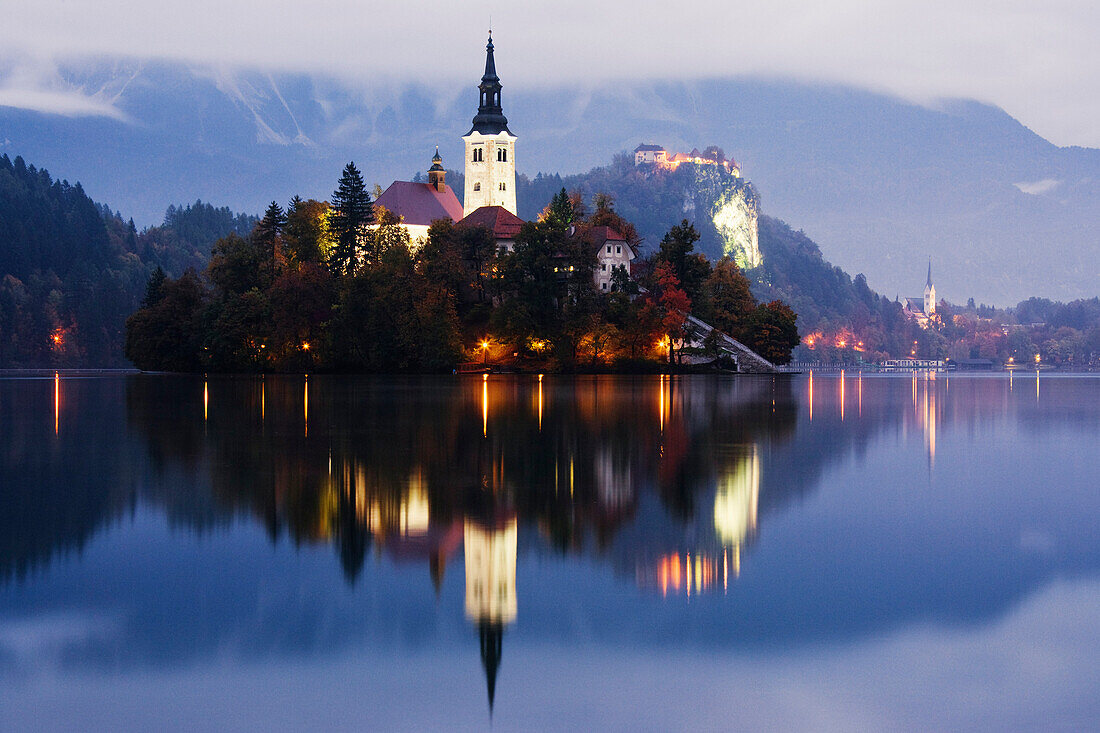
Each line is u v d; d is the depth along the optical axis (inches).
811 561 1571.1
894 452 2923.2
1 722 1035.3
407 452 2731.3
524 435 3157.0
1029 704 1074.1
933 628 1274.6
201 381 6555.1
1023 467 2628.0
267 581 1448.1
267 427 3388.3
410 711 1064.2
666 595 1391.5
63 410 4158.5
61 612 1321.4
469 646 1220.5
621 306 7760.8
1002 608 1353.3
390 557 1568.7
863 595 1398.9
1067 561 1587.1
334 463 2517.2
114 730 1021.8
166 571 1497.3
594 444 2938.0
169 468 2433.6
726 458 2679.6
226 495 2068.2
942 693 1093.1
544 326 7628.0
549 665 1162.6
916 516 1919.3
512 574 1483.8
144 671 1150.3
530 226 7800.2
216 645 1221.1
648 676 1138.0
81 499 2020.2
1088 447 3110.2
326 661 1171.9
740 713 1055.0
